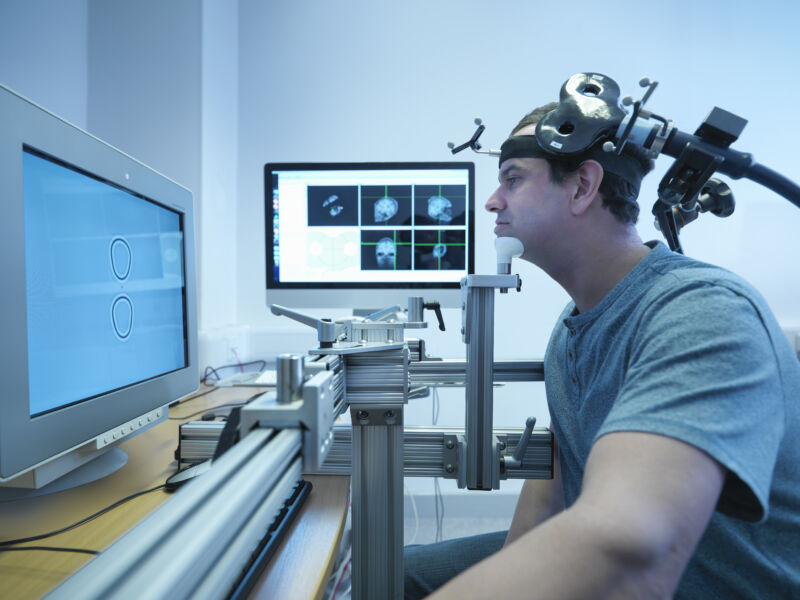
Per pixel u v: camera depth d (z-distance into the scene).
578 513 0.32
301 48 1.83
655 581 0.32
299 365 0.31
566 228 0.66
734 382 0.39
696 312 0.45
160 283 0.81
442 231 1.40
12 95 0.46
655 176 1.81
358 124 1.84
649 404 0.38
